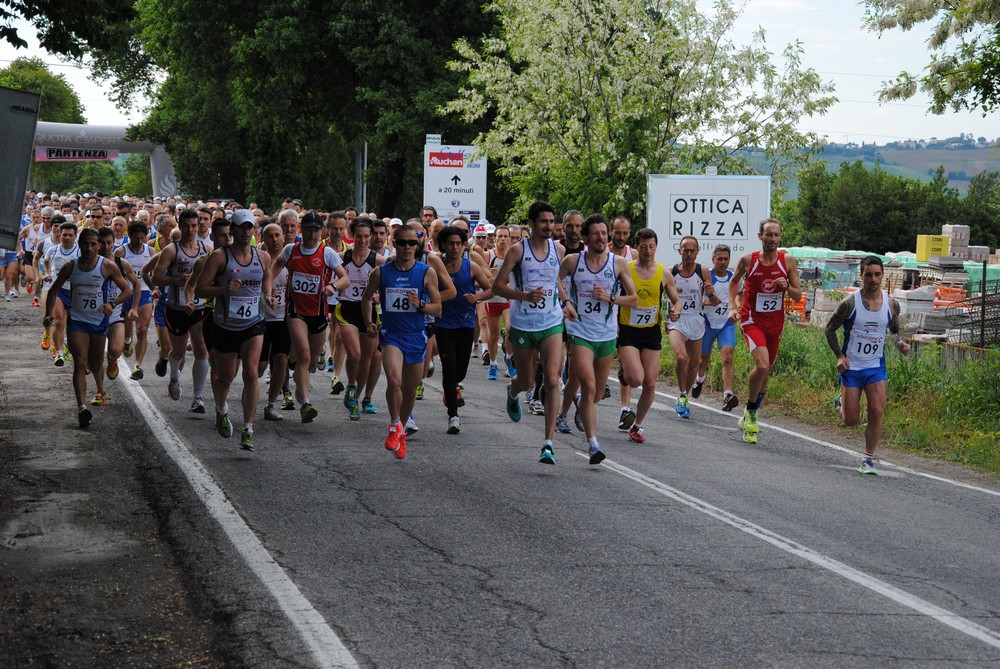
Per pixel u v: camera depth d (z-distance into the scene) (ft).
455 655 27.68
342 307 64.75
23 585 33.30
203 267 57.06
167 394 71.61
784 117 138.41
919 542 41.73
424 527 40.37
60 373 81.10
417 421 65.46
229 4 229.86
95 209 102.94
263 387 76.33
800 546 39.65
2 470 48.91
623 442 61.62
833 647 28.94
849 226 366.84
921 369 85.66
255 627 29.45
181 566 35.19
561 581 34.22
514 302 53.42
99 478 47.55
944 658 28.40
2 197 58.70
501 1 144.05
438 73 217.77
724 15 137.08
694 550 38.45
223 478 47.73
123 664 27.40
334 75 233.55
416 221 67.87
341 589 32.91
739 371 92.12
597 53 136.36
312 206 317.83
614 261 53.11
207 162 323.57
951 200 367.04
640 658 27.76
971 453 65.82
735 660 27.78
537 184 144.66
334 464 51.60
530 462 53.78
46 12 65.87
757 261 65.46
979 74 117.08
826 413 78.38
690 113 138.00
